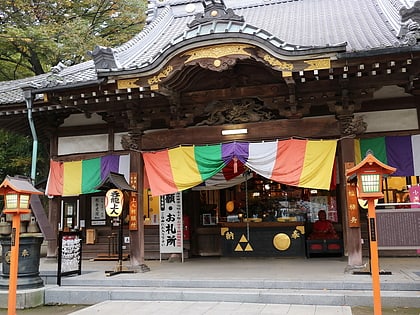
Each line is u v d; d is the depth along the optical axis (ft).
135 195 31.07
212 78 30.07
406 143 29.45
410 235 24.02
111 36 69.36
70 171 35.88
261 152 28.71
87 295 25.25
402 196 35.78
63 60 60.64
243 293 23.44
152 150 31.78
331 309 21.04
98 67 28.81
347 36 33.14
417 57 24.21
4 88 41.11
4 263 25.66
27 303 24.20
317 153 28.12
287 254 38.29
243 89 29.76
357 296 22.03
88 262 37.70
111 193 29.48
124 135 33.35
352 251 27.04
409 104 29.94
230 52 25.94
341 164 29.76
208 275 27.89
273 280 25.08
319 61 25.13
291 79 25.86
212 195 45.42
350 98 28.09
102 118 36.32
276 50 25.17
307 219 41.50
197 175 29.89
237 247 39.37
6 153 59.67
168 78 27.09
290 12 46.68
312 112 30.48
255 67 29.09
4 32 57.00
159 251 39.60
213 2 26.14
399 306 21.58
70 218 41.91
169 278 26.94
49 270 32.14
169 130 31.42
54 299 25.59
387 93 29.96
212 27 25.71
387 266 29.45
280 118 30.99
